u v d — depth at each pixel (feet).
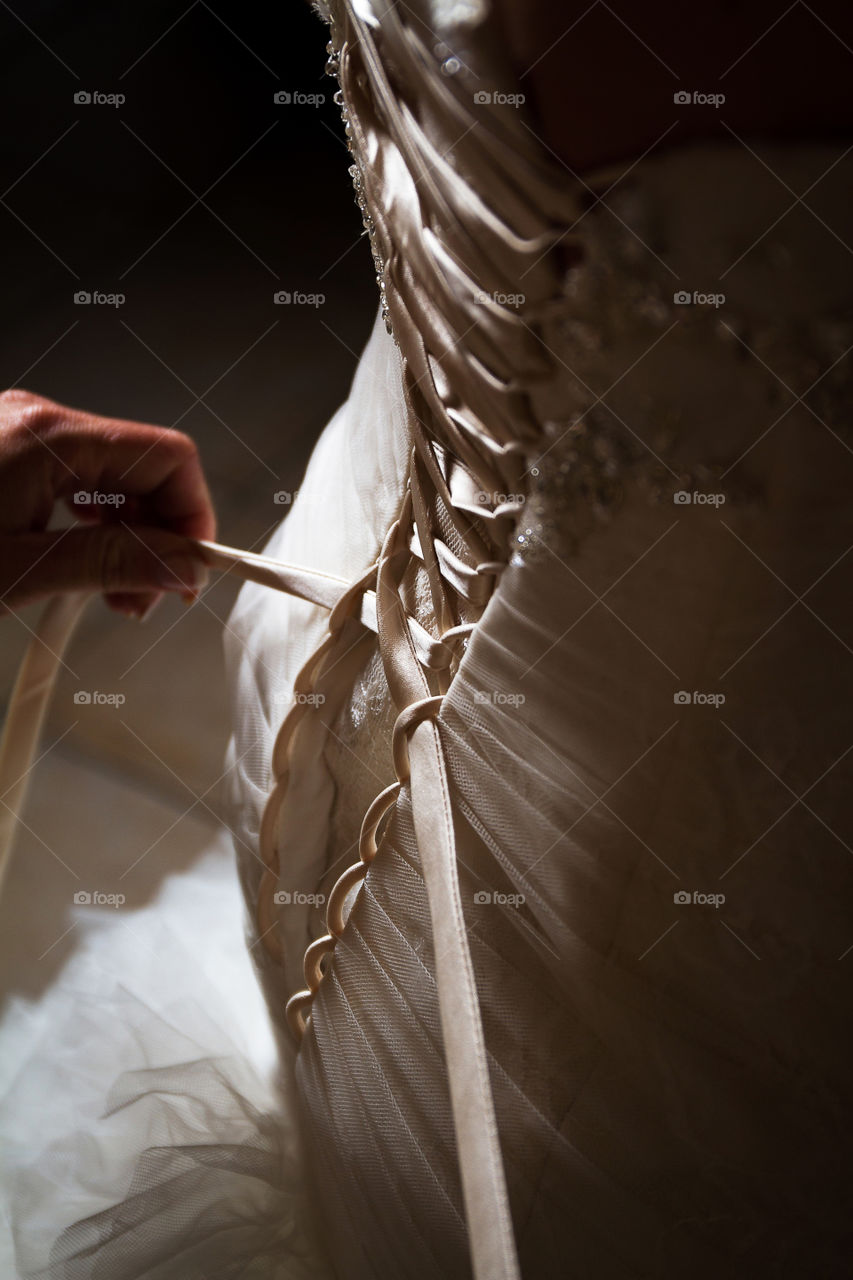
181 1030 2.94
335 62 1.77
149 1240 2.46
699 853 1.53
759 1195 1.63
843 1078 1.57
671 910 1.56
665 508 1.35
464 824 1.69
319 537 2.37
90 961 3.26
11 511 2.55
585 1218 1.71
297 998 2.15
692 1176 1.65
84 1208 2.64
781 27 1.20
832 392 1.26
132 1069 2.85
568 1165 1.70
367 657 2.11
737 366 1.28
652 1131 1.65
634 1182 1.68
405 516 1.88
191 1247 2.45
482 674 1.59
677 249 1.25
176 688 4.85
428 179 1.42
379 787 1.97
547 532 1.44
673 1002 1.60
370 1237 2.04
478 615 1.69
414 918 1.78
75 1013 3.05
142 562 2.48
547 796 1.59
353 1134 2.02
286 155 8.13
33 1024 3.25
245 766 2.46
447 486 1.66
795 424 1.28
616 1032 1.64
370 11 1.49
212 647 5.05
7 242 7.43
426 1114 1.83
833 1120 1.59
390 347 1.95
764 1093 1.60
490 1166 1.41
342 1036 2.01
